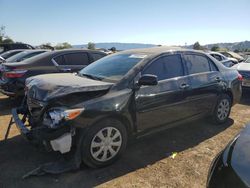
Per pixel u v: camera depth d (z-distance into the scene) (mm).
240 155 2443
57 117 3402
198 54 5324
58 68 7352
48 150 3453
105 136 3775
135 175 3691
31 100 3986
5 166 3855
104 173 3717
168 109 4508
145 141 4848
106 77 4238
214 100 5500
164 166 3959
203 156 4309
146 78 3902
